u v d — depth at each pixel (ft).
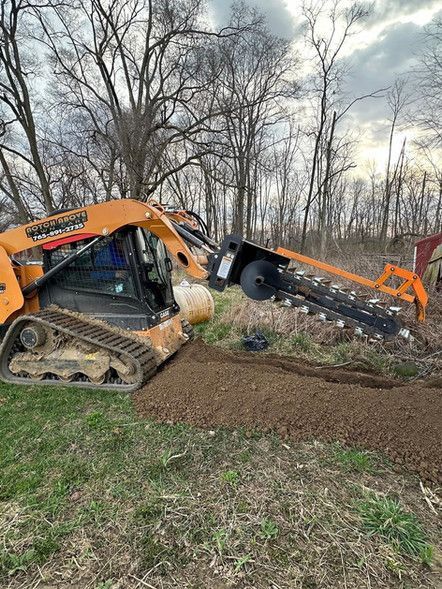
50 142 59.52
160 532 7.33
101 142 61.62
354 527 7.34
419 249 31.24
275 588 6.14
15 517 7.84
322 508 7.86
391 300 20.75
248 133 67.87
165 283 16.60
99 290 14.65
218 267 12.51
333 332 20.17
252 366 14.85
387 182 84.79
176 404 11.98
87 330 13.94
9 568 6.72
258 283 12.47
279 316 21.91
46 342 14.39
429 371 16.03
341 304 12.34
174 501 8.14
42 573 6.59
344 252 33.45
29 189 67.05
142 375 13.19
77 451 10.12
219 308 28.43
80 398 13.14
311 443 10.25
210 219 89.25
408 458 9.46
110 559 6.80
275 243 95.61
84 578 6.46
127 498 8.30
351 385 12.23
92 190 67.51
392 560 6.63
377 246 76.59
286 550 6.84
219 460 9.59
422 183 92.02
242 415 11.24
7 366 15.08
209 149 61.72
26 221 55.88
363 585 6.19
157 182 56.90
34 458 9.86
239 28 58.70
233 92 64.18
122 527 7.49
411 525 7.39
